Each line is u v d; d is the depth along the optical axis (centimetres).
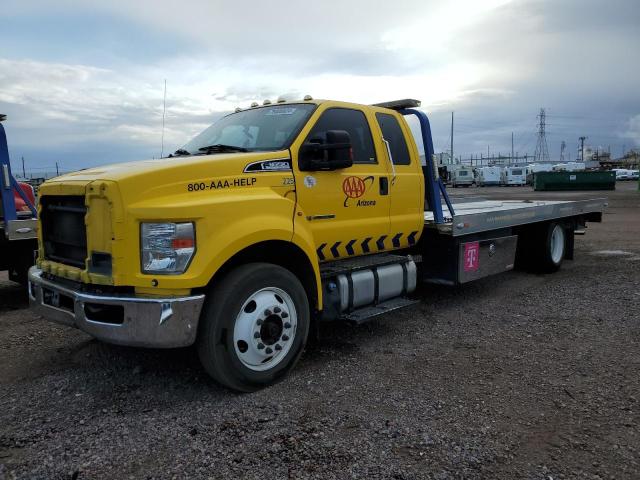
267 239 415
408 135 606
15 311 679
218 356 389
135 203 376
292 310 435
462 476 296
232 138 517
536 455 317
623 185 5638
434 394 405
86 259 399
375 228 545
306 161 475
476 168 7294
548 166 7562
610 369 448
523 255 880
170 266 372
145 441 338
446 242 650
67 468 309
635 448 323
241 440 338
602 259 1024
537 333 555
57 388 424
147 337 367
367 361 480
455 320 614
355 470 302
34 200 771
